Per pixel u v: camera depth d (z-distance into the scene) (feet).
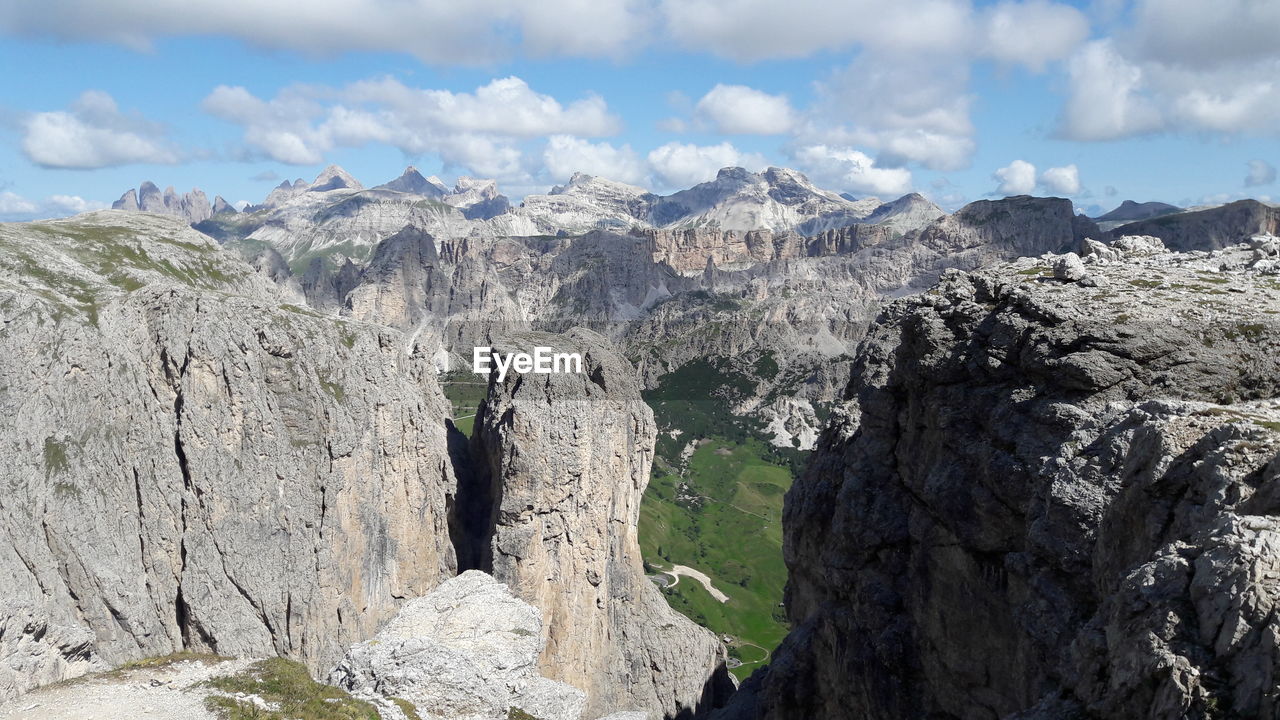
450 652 187.93
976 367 146.00
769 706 205.67
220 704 166.30
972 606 138.00
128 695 170.81
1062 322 131.34
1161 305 131.64
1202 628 70.74
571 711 198.18
